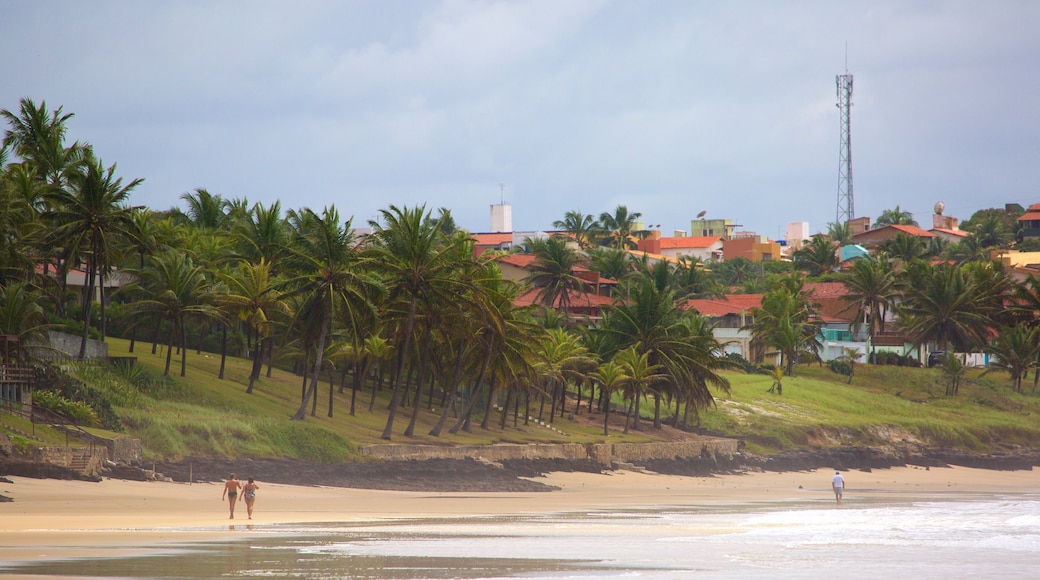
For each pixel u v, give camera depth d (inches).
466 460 7263.8
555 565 2672.2
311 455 6348.4
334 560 2677.2
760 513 5083.7
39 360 5723.4
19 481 4505.4
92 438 5147.6
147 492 4800.7
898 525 4325.8
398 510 4904.0
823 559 2928.2
